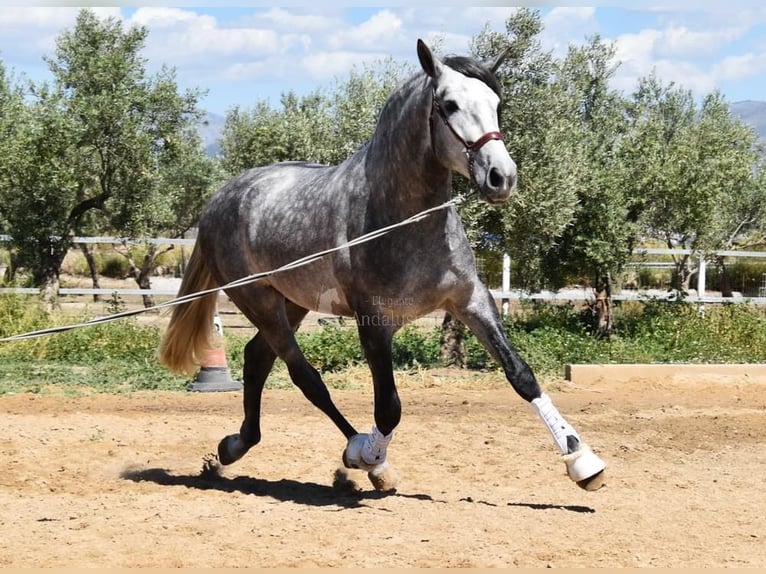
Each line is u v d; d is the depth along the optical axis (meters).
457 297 6.12
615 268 16.41
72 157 17.89
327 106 18.00
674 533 5.53
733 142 23.72
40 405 10.48
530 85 14.30
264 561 4.96
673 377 12.73
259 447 8.30
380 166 6.15
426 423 9.52
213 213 7.48
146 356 14.58
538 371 13.73
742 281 23.72
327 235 6.40
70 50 18.42
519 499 6.48
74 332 15.05
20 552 5.10
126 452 8.15
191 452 8.23
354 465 6.51
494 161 5.52
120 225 18.89
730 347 15.27
